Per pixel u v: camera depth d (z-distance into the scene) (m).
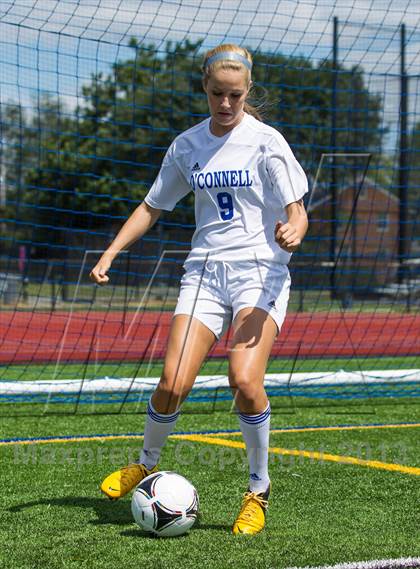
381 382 13.94
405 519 6.17
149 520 5.50
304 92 40.31
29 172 46.16
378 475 7.64
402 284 32.41
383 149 18.59
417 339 22.27
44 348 19.11
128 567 4.88
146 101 41.56
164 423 5.95
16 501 6.64
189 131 6.14
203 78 5.88
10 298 33.22
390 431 9.97
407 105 19.75
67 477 7.51
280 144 5.89
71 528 5.81
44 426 10.16
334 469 7.89
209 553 5.15
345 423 10.54
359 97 38.56
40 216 46.47
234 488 7.11
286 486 7.22
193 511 5.60
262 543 5.39
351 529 5.84
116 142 16.97
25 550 5.25
